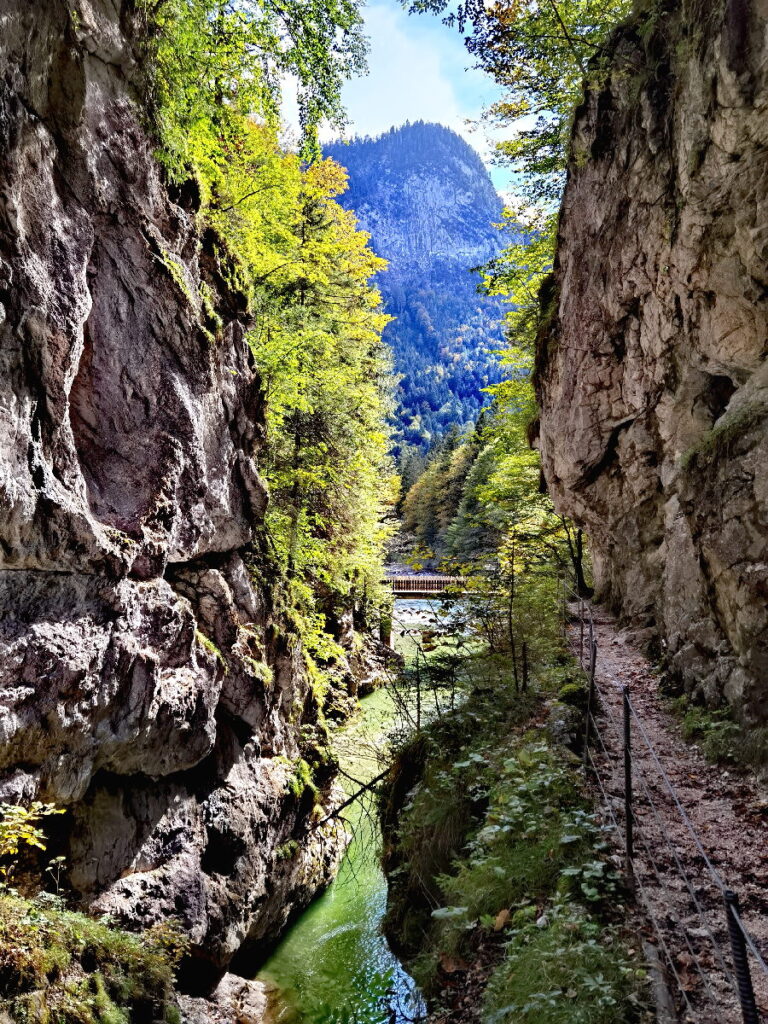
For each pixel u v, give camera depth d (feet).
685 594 33.55
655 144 37.01
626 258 41.68
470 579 40.37
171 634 32.89
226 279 43.60
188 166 39.06
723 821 20.88
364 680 84.33
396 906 28.22
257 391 46.34
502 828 21.13
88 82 28.73
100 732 28.27
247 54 35.50
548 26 44.83
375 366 98.12
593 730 28.35
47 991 21.52
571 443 52.29
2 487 23.03
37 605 25.71
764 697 23.86
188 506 35.47
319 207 78.23
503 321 82.12
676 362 37.78
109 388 31.17
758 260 27.50
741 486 25.68
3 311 23.44
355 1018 32.68
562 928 16.22
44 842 26.55
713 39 27.81
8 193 23.86
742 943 9.08
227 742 39.17
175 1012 26.55
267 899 39.22
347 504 79.71
